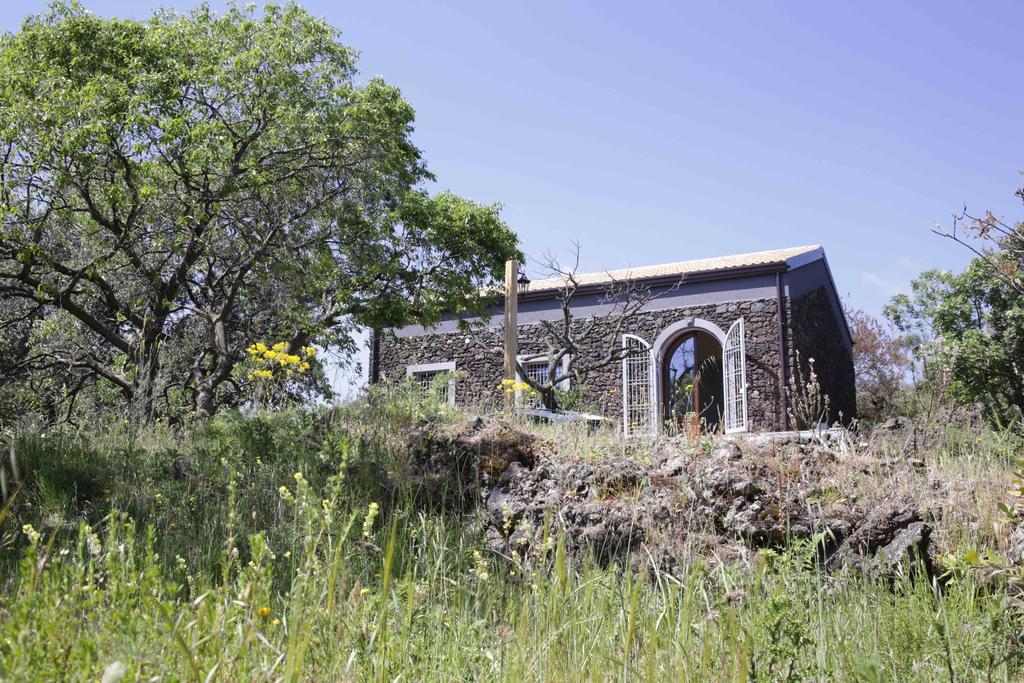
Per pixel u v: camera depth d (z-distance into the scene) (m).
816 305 18.55
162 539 4.48
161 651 1.93
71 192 14.11
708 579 3.49
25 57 14.55
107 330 14.36
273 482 5.52
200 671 1.93
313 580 2.51
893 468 5.17
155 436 7.79
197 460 6.44
